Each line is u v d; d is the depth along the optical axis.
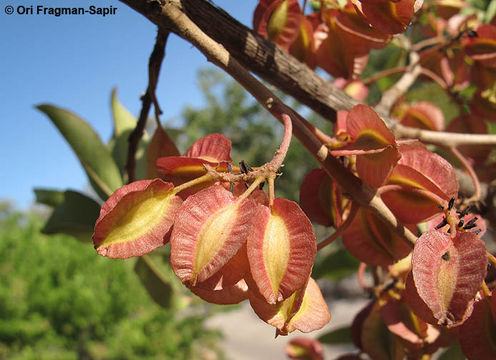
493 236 0.35
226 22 0.21
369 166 0.17
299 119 0.18
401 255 0.20
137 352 1.34
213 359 1.78
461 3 0.36
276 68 0.23
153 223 0.15
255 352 2.51
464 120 0.35
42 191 0.37
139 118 0.24
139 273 0.36
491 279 0.18
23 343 1.19
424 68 0.38
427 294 0.14
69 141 0.30
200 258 0.13
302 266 0.14
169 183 0.15
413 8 0.17
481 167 0.35
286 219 0.14
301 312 0.15
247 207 0.14
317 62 0.27
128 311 1.37
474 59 0.30
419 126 0.36
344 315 2.64
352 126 0.17
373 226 0.20
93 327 1.30
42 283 1.25
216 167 0.16
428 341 0.20
